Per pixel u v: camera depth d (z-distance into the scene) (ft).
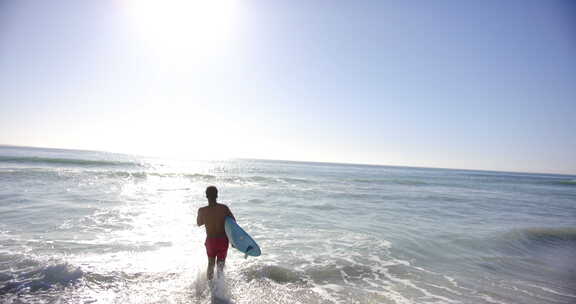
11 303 12.60
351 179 93.20
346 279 17.17
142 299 13.61
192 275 16.35
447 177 152.56
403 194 60.08
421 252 22.79
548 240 28.17
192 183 62.95
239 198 45.14
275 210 36.94
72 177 56.85
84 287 14.37
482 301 15.14
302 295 14.85
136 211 32.55
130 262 17.79
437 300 15.02
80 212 30.12
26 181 48.16
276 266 17.84
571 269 21.01
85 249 19.67
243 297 14.28
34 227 23.99
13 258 16.97
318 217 34.01
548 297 16.02
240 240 16.10
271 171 122.42
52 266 16.05
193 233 25.52
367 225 31.01
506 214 42.50
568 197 73.41
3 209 29.30
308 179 84.48
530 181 148.77
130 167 94.07
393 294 15.51
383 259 20.77
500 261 21.81
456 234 28.60
